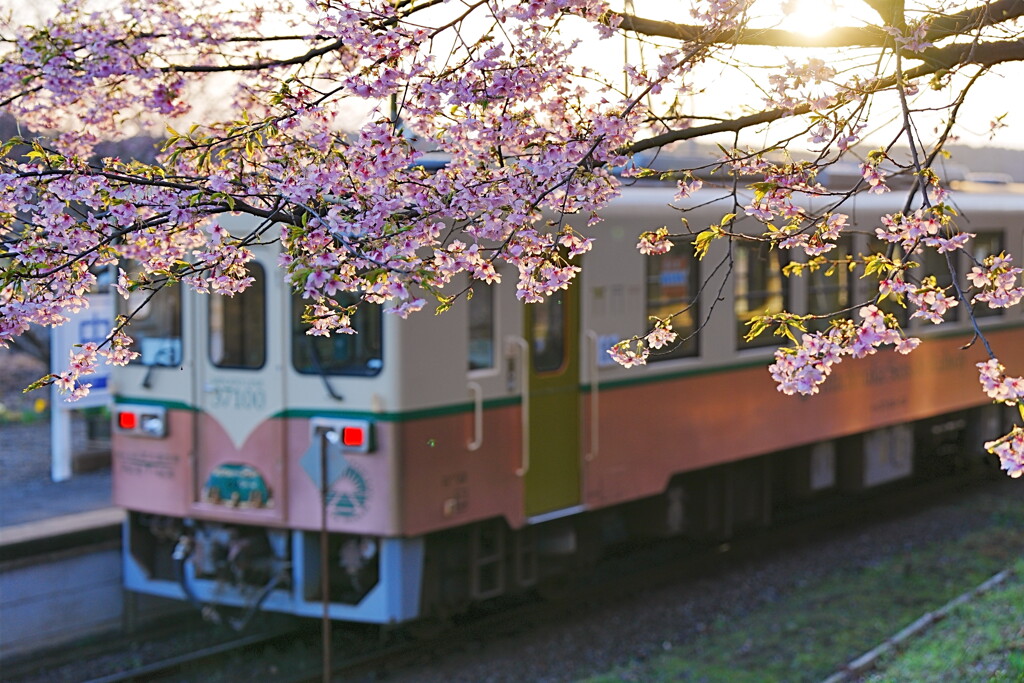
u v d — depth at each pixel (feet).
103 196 12.51
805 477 34.73
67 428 35.81
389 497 22.93
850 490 36.91
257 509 24.41
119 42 14.17
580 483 26.18
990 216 38.65
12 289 12.03
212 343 24.93
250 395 24.45
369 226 11.98
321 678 23.32
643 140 14.12
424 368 23.17
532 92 13.60
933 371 38.06
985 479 44.11
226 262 12.57
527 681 23.47
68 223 12.21
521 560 26.16
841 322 11.66
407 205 12.66
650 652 25.11
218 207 12.30
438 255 12.44
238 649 25.16
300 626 27.02
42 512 30.35
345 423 23.31
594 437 26.18
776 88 13.61
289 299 23.93
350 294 23.25
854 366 34.35
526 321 24.95
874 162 12.98
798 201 16.69
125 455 26.14
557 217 22.89
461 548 25.18
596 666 24.31
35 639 25.44
